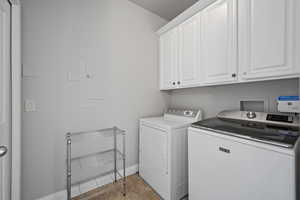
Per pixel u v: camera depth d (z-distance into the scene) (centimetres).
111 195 156
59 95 144
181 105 225
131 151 199
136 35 202
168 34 201
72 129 152
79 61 155
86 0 158
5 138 100
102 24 170
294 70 91
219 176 104
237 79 122
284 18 94
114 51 181
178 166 146
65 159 148
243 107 153
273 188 79
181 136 149
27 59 126
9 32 107
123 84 190
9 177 108
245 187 90
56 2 140
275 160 78
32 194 131
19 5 113
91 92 164
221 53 132
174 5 202
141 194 158
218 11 134
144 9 210
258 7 107
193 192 125
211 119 145
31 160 130
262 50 105
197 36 156
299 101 98
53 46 139
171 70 196
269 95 132
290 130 97
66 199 147
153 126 166
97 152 170
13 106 111
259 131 96
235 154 95
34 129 131
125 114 193
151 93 220
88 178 162
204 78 149
